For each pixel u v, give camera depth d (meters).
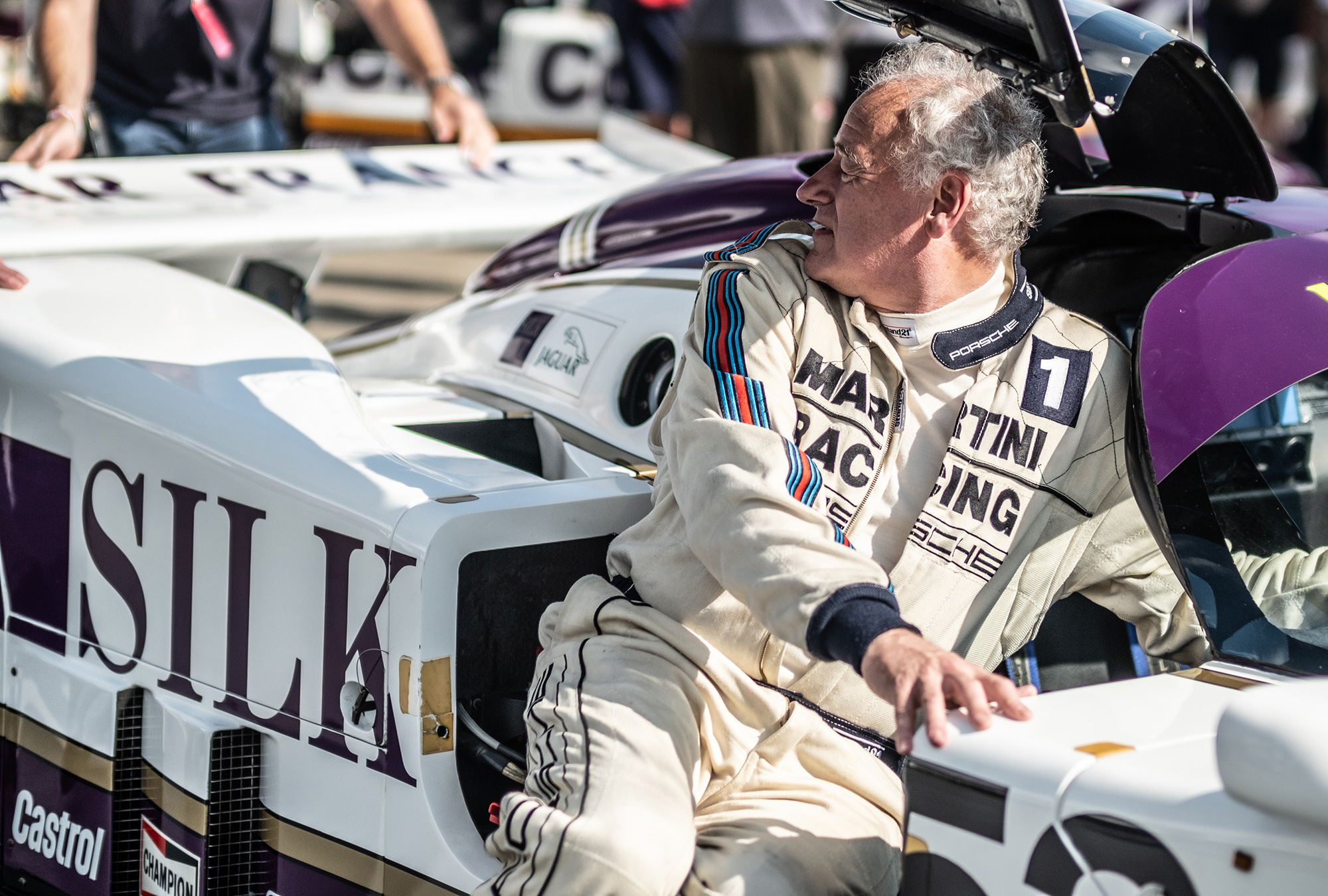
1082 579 2.34
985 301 2.24
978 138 2.15
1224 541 2.16
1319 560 2.17
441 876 2.24
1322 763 1.44
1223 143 2.65
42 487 2.81
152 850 2.66
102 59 4.79
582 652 2.19
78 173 4.02
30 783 2.88
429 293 8.19
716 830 2.07
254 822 2.54
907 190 2.17
